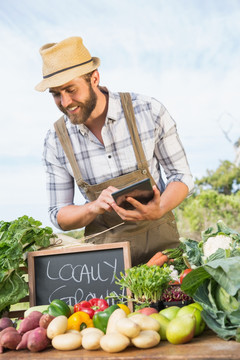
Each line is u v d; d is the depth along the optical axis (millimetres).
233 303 1669
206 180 13312
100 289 2205
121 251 2203
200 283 1775
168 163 2805
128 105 2701
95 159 2738
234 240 2080
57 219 2719
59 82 2289
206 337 1693
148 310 1831
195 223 12461
